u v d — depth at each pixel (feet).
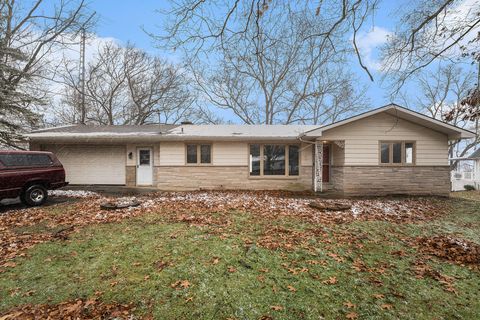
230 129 46.80
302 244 16.58
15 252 14.97
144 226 19.98
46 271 12.85
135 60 79.92
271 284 11.82
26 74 40.96
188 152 42.68
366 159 38.27
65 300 10.50
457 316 10.03
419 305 10.63
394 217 24.34
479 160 62.23
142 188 42.42
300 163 42.55
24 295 10.81
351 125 38.27
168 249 15.44
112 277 12.30
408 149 38.75
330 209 26.48
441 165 38.29
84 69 73.36
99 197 33.35
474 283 12.50
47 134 41.29
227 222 21.31
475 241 18.06
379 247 16.58
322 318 9.65
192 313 9.78
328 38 13.94
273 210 26.05
